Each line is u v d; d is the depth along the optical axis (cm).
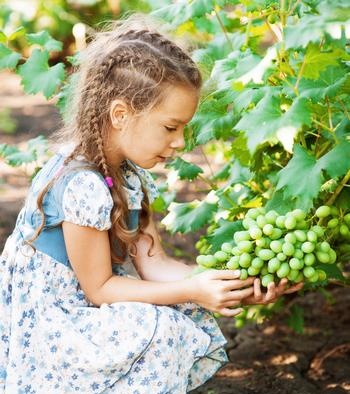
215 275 213
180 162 291
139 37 223
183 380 222
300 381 281
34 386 222
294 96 212
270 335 319
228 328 328
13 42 732
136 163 225
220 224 252
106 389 218
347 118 223
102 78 220
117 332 216
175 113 216
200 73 221
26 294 224
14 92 752
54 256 223
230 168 306
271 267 206
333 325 323
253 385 282
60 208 219
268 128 200
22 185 508
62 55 754
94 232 219
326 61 201
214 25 301
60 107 279
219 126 251
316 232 210
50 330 218
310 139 241
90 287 224
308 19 190
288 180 205
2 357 228
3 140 582
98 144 222
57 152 235
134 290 222
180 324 220
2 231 428
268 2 236
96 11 730
